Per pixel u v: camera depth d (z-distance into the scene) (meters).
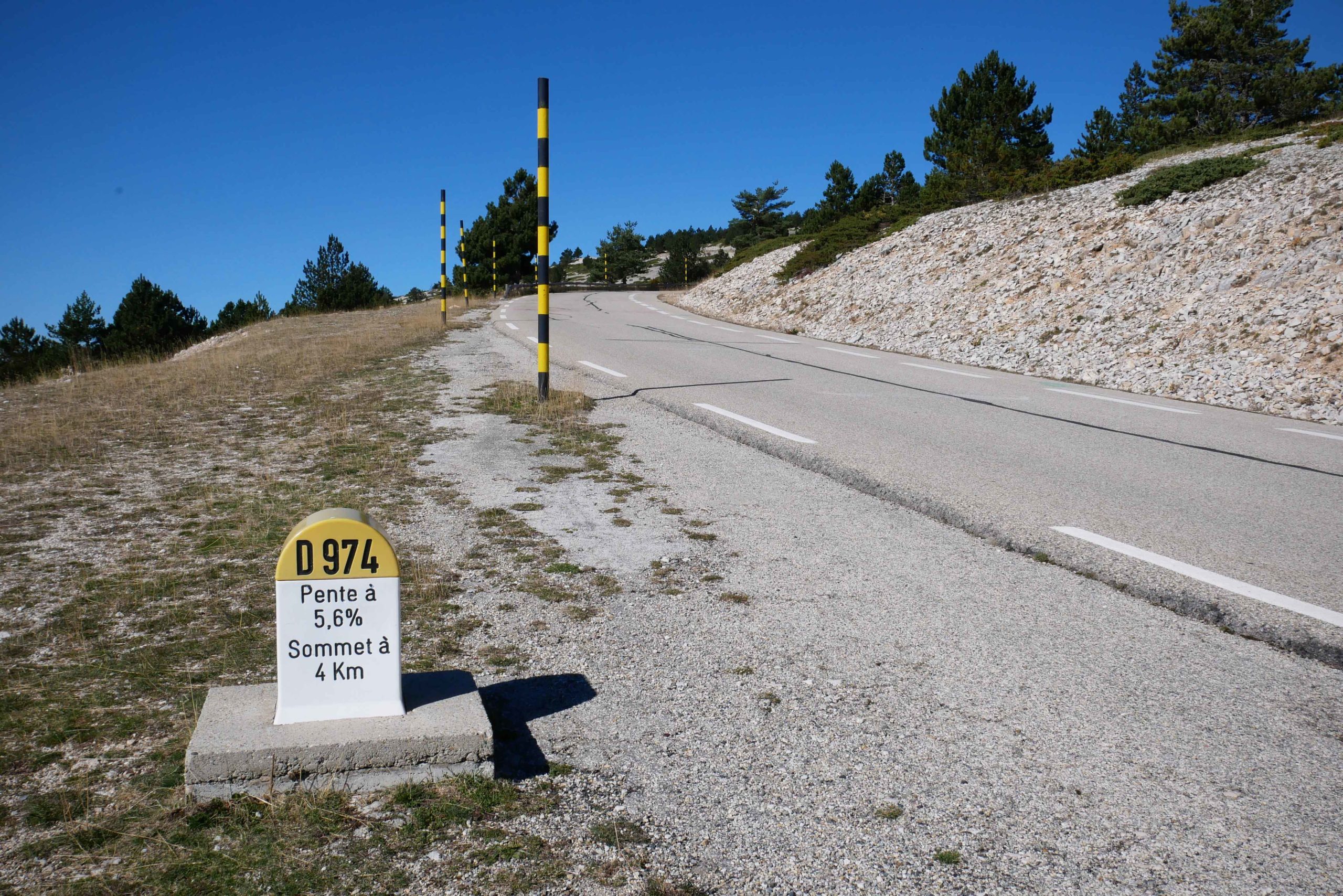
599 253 81.44
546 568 4.88
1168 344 13.23
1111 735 3.17
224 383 11.79
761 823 2.63
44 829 2.50
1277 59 36.91
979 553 5.27
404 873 2.36
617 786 2.82
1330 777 2.91
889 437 8.63
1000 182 26.14
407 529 5.52
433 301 37.31
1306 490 6.72
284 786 2.71
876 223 29.72
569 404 9.97
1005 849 2.52
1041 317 16.14
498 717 3.25
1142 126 34.31
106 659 3.60
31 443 7.92
